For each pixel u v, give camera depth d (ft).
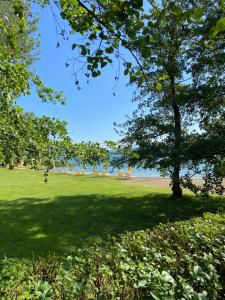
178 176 43.93
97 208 46.19
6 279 10.86
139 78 11.39
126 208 46.60
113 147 18.67
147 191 63.72
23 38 36.17
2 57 15.38
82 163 18.07
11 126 15.69
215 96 42.78
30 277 10.98
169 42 12.60
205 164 41.37
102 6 9.97
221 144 38.37
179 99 44.32
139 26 9.52
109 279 10.80
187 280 11.39
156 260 12.32
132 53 10.59
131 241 14.99
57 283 10.16
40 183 77.77
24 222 36.70
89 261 11.85
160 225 18.99
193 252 14.37
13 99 15.75
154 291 8.87
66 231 33.04
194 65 43.01
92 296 10.30
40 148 16.35
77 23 12.22
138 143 48.29
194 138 43.45
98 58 11.08
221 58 41.09
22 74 16.51
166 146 45.52
